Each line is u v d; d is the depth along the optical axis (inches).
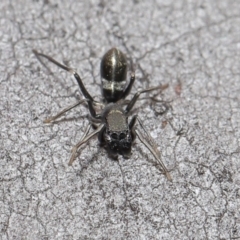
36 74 3.5
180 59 3.6
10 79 3.5
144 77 3.5
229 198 3.4
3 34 3.6
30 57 3.5
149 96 3.5
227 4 3.7
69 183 3.4
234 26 3.6
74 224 3.3
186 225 3.3
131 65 3.6
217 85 3.5
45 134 3.4
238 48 3.6
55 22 3.6
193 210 3.3
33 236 3.3
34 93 3.5
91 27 3.6
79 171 3.4
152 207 3.3
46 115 3.4
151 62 3.6
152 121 3.5
